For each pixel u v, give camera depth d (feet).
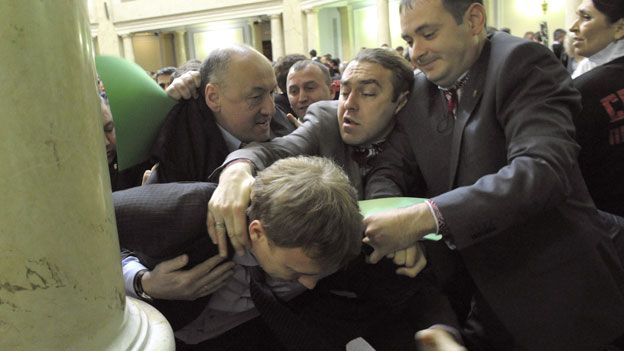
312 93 8.66
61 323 1.97
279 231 3.01
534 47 4.23
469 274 4.73
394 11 49.21
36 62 1.85
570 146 3.91
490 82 4.31
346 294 3.97
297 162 3.27
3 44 1.76
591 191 6.01
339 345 3.94
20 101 1.81
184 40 72.84
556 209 4.26
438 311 4.09
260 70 4.73
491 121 4.33
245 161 4.05
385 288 3.89
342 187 3.17
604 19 6.16
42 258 1.89
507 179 3.72
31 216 1.86
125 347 2.24
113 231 2.35
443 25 4.33
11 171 1.80
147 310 2.74
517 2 42.42
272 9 57.72
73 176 2.01
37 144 1.86
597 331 4.23
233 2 60.03
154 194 3.53
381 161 5.15
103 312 2.18
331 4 51.16
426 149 4.87
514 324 4.29
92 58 2.27
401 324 4.18
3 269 1.81
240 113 4.73
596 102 5.71
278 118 6.20
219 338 4.66
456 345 3.61
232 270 3.82
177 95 4.62
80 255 2.04
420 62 4.55
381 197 4.75
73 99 2.02
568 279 4.24
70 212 1.99
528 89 4.09
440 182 4.81
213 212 3.36
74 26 2.06
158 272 3.65
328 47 56.34
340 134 5.17
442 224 3.66
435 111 4.90
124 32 68.13
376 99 4.80
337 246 3.07
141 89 4.33
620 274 4.56
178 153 4.60
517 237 4.30
